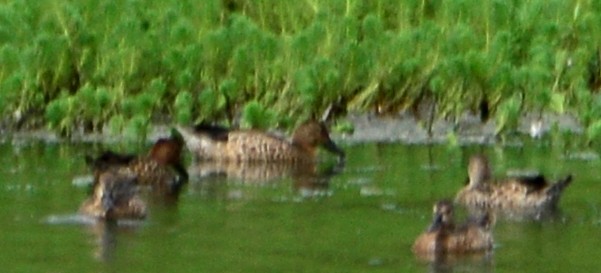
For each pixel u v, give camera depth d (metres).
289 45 29.11
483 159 24.62
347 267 20.81
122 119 28.30
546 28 29.84
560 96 28.72
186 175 26.25
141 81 29.19
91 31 29.34
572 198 24.53
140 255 21.28
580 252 21.67
